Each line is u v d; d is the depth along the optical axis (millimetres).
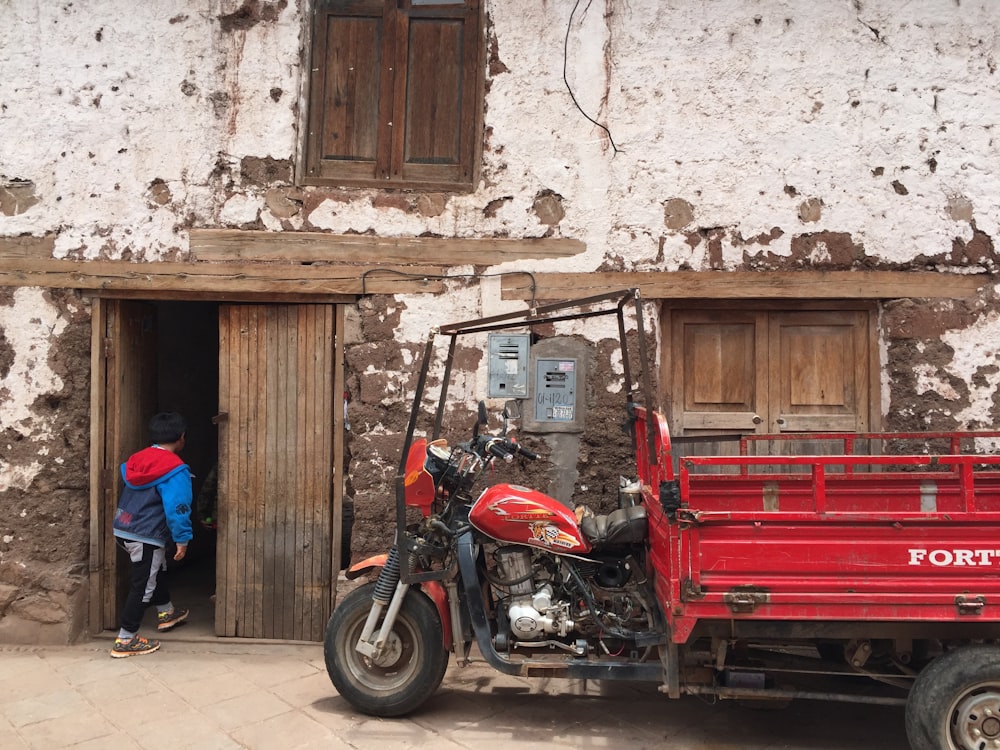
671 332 4848
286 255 4719
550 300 4684
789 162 4664
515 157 4719
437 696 3889
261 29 4762
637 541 3551
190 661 4418
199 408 7031
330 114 4879
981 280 4605
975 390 4566
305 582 4766
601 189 4703
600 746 3354
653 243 4680
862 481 3303
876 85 4664
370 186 4766
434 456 3674
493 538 3574
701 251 4664
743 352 4824
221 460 4832
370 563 3738
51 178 4738
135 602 4461
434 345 4707
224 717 3623
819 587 3008
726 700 3844
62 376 4723
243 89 4742
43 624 4664
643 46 4707
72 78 4742
